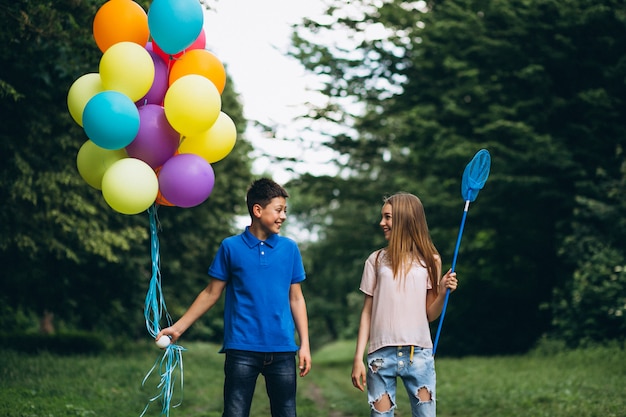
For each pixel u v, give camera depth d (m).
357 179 23.20
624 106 17.83
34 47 9.99
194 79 4.77
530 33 18.16
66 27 9.51
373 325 4.71
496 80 18.77
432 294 4.79
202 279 21.97
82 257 16.14
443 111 19.92
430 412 4.62
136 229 15.12
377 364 4.65
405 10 20.44
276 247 4.73
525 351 21.58
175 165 4.88
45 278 16.52
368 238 23.41
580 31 17.83
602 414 7.71
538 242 20.02
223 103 22.66
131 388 10.48
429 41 19.55
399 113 21.20
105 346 20.03
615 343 14.89
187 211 19.80
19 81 10.70
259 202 4.71
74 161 12.48
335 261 24.89
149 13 4.89
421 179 22.58
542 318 21.62
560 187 18.45
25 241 12.67
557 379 11.35
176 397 10.07
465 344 22.66
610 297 15.48
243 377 4.58
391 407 4.64
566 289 18.05
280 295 4.68
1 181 11.36
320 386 13.62
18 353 14.10
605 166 17.80
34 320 27.16
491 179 17.88
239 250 4.70
